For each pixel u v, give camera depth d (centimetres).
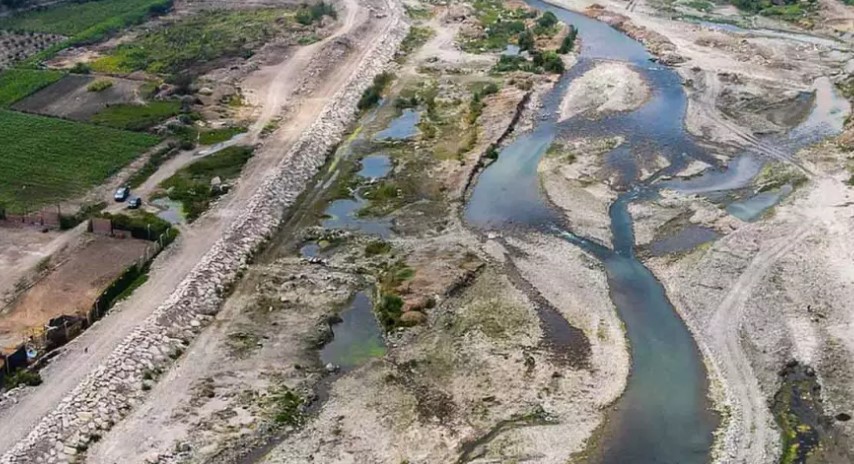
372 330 5669
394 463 4544
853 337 5531
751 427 4812
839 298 5928
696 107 9481
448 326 5659
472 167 7931
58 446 4488
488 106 9319
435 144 8506
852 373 5219
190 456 4562
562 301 5944
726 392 5091
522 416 4881
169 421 4794
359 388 5119
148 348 5256
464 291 6056
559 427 4806
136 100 9212
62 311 5606
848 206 7194
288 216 7131
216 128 8556
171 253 6319
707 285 6131
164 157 7888
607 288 6128
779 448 4672
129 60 10462
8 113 8769
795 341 5522
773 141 8662
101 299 5606
